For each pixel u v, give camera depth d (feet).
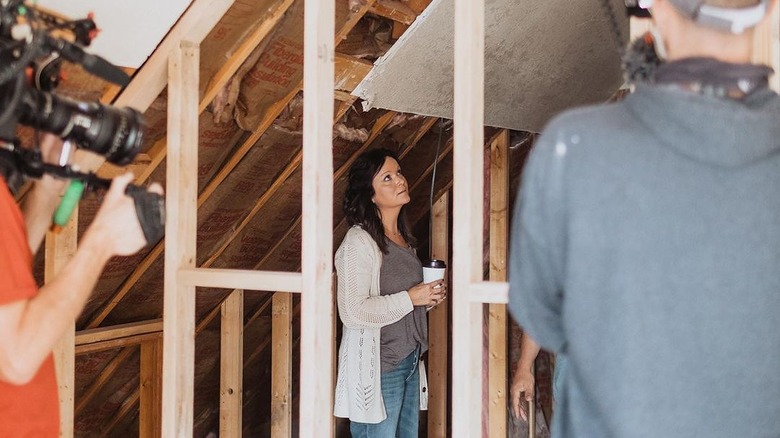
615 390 2.79
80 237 7.27
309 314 5.41
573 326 2.89
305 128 5.44
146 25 5.90
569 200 2.85
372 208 8.63
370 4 7.32
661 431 2.74
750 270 2.71
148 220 4.03
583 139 2.86
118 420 10.72
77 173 4.08
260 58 7.28
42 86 4.26
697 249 2.71
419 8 7.64
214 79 6.95
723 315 2.71
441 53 8.29
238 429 10.11
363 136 9.75
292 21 7.14
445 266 8.84
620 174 2.78
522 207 3.05
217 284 5.92
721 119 2.63
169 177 6.21
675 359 2.72
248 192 9.05
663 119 2.74
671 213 2.72
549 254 3.01
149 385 9.52
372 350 8.18
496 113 10.13
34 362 3.63
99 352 9.19
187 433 6.19
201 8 6.05
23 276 3.67
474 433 4.93
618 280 2.77
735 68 2.76
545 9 8.30
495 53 8.80
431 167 11.84
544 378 12.12
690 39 2.89
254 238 10.23
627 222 2.76
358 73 8.11
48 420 4.38
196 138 6.36
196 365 11.55
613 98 11.35
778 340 2.76
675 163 2.73
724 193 2.70
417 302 8.36
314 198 5.41
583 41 9.34
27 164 3.91
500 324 10.81
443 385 11.80
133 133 4.12
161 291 9.18
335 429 12.28
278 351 10.85
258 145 8.41
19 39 3.72
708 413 2.74
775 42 4.08
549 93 10.30
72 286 3.80
